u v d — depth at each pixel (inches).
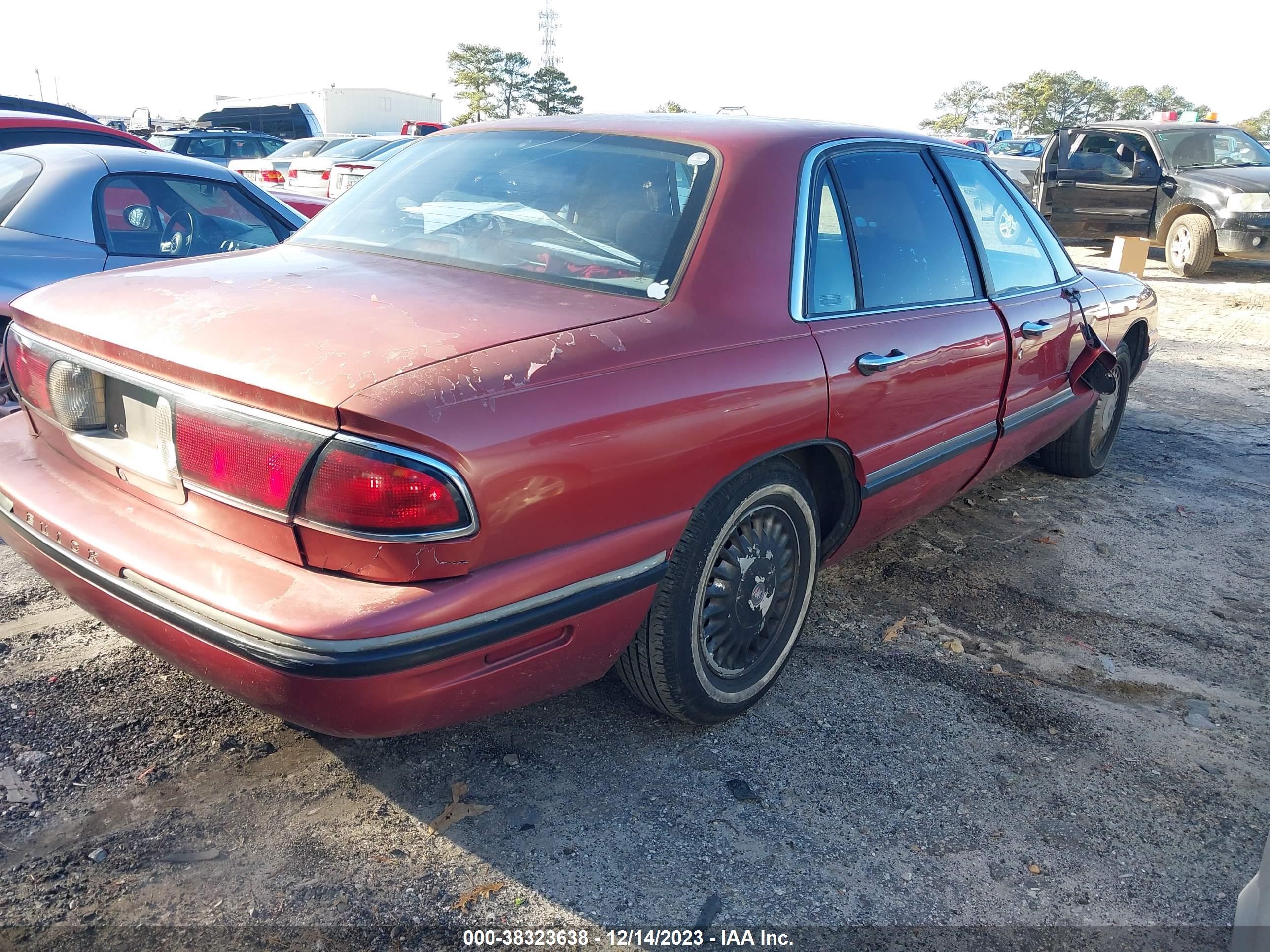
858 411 108.5
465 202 108.9
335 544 73.0
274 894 81.0
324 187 570.9
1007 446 146.6
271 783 94.0
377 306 85.0
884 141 126.0
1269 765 107.0
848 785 99.0
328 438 71.4
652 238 98.7
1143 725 113.0
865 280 114.1
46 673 108.9
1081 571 154.9
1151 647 131.8
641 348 86.6
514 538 77.0
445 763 98.7
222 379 75.4
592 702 110.7
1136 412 253.4
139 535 82.0
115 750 97.1
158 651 81.1
